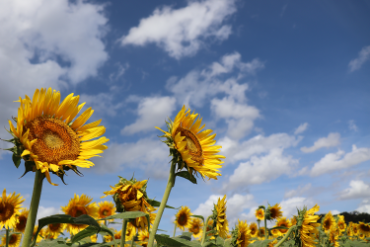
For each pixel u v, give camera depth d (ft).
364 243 8.13
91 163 2.45
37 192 2.11
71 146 2.60
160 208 3.03
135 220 3.25
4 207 4.86
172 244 2.88
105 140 2.72
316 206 4.86
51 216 2.10
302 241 4.63
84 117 2.86
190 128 4.11
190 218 8.79
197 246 3.95
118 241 3.62
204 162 3.77
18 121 2.23
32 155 2.14
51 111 2.72
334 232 8.55
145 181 3.34
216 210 5.21
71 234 4.61
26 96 2.44
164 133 3.26
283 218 8.73
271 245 5.83
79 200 4.82
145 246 4.68
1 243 6.20
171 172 3.15
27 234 2.03
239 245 5.25
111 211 5.74
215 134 4.18
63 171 2.28
